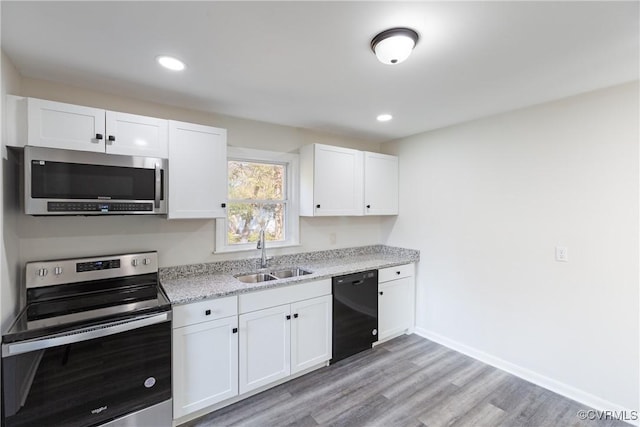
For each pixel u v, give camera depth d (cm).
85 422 163
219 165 241
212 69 187
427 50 164
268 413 212
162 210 212
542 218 246
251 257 292
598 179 217
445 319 317
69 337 157
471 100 239
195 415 207
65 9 129
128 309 177
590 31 146
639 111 200
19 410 148
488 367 274
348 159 325
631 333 205
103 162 190
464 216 300
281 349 241
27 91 195
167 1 124
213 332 208
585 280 224
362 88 216
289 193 319
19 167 188
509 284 266
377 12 131
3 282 158
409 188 355
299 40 154
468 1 123
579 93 224
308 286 256
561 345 236
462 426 200
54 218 204
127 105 231
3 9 127
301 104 249
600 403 217
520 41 155
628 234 205
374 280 305
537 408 219
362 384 247
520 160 258
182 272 254
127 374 175
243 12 131
